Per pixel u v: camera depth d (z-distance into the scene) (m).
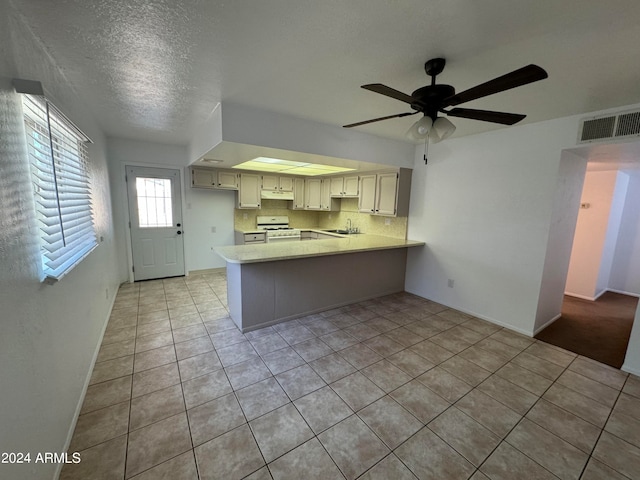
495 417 1.91
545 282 3.12
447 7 1.28
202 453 1.58
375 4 1.28
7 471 0.97
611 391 2.21
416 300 4.13
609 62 1.71
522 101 2.37
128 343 2.75
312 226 6.48
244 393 2.08
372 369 2.42
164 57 1.78
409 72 1.93
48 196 1.56
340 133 3.30
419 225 4.21
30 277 1.24
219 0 1.26
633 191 4.77
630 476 1.51
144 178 4.52
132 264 4.61
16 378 1.06
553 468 1.55
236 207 5.37
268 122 2.76
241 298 2.98
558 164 2.81
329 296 3.69
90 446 1.61
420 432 1.77
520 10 1.28
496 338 3.04
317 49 1.67
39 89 1.29
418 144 4.13
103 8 1.32
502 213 3.27
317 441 1.68
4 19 1.19
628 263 4.87
